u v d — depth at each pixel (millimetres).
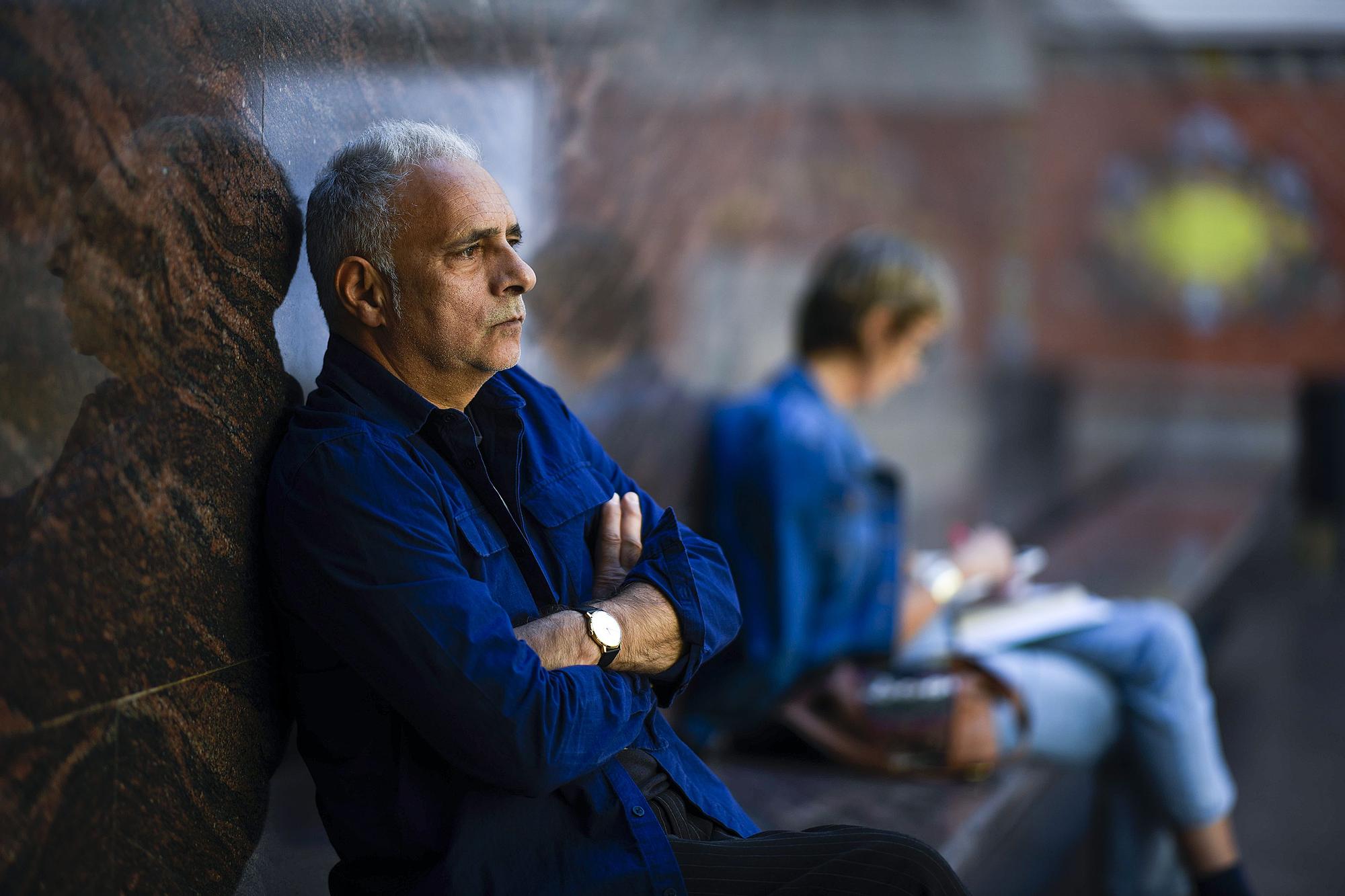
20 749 1229
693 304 4535
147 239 1395
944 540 5273
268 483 1555
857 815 2557
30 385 1238
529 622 1596
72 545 1288
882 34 6348
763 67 5449
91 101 1317
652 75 4191
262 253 1599
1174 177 6734
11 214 1220
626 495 1769
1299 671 5238
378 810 1520
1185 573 4539
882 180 6422
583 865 1503
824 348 2896
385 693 1452
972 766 2680
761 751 2896
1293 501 6953
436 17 2279
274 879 1682
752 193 5340
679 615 1647
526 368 3131
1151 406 7367
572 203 3332
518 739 1421
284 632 1580
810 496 2701
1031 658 2793
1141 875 2779
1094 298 6941
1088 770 2848
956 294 6781
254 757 1594
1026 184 6820
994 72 6668
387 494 1475
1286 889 3482
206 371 1483
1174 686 2732
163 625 1414
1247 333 6762
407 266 1551
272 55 1647
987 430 6680
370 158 1569
